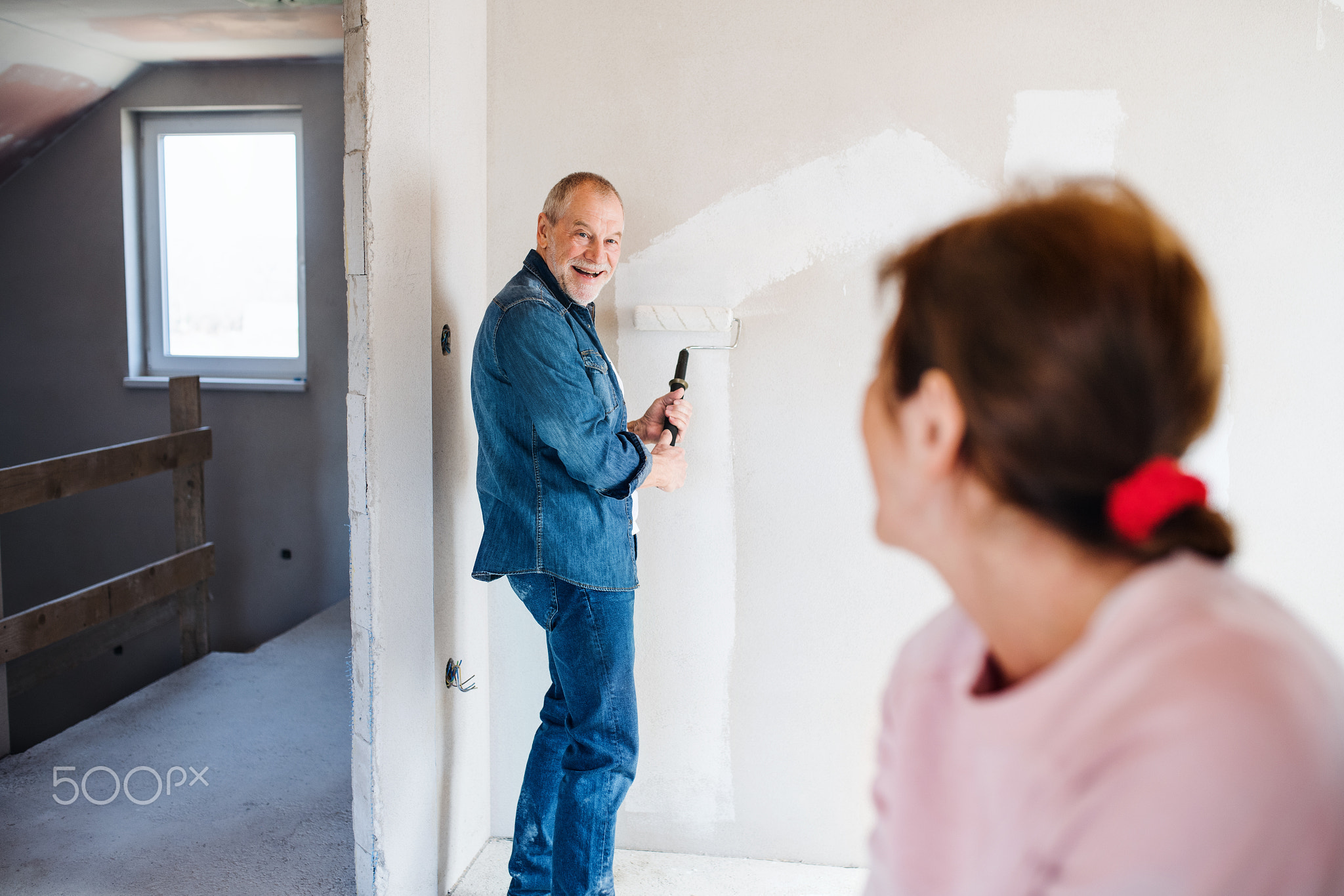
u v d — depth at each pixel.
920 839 0.52
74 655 3.05
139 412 4.64
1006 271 0.43
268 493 4.62
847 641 2.08
